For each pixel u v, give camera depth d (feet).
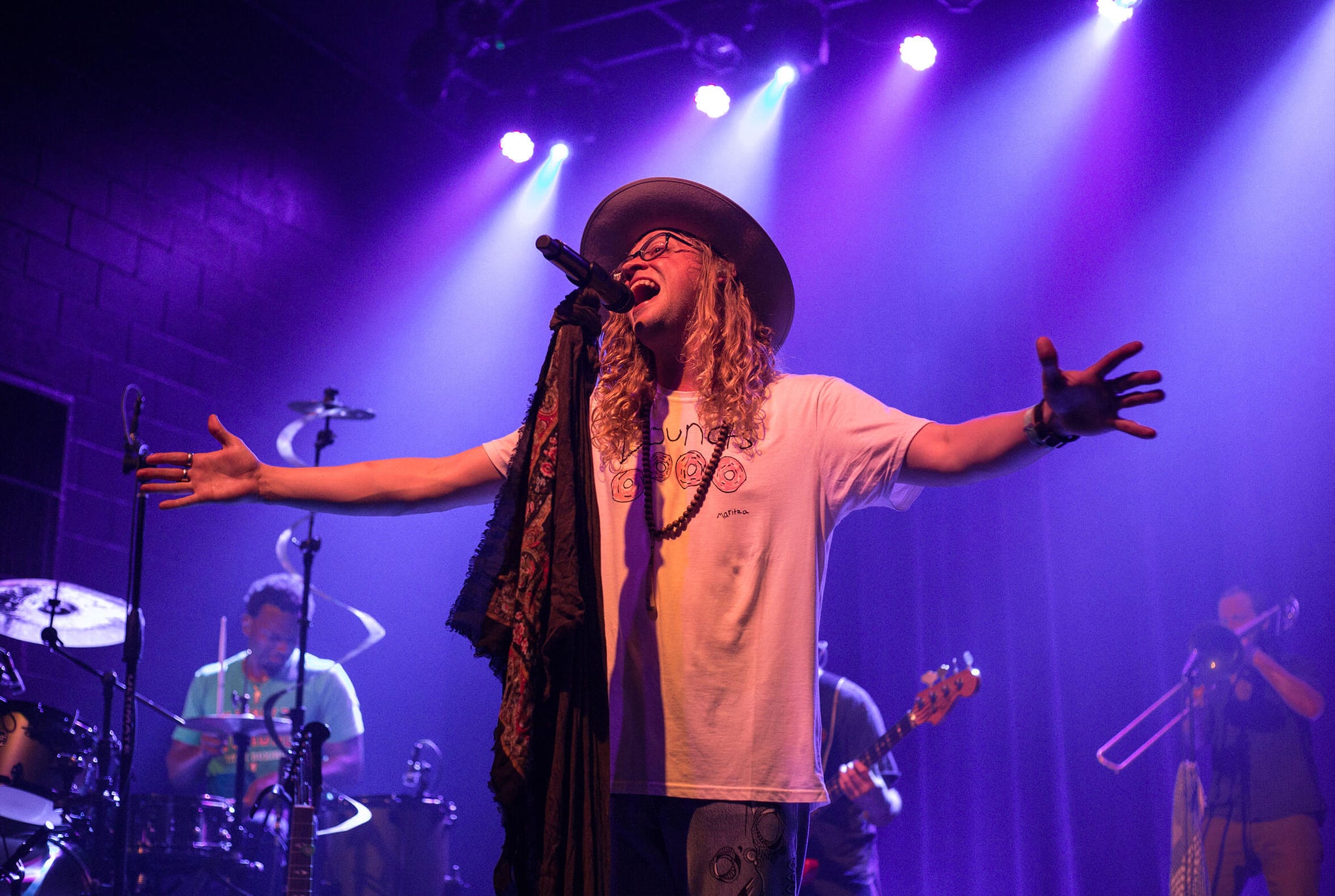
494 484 6.95
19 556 18.94
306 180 25.11
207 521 22.24
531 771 5.61
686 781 5.83
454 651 25.70
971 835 24.82
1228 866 16.34
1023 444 5.62
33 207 19.92
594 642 5.84
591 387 6.33
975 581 26.17
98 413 20.52
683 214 7.29
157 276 21.84
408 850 16.66
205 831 15.35
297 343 24.38
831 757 15.20
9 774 13.99
